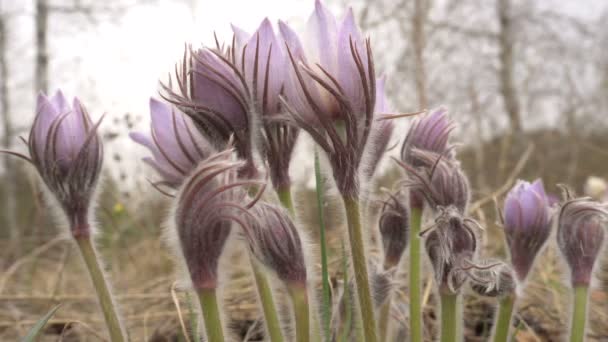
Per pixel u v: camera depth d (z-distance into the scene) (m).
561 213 0.28
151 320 0.43
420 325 0.29
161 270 0.56
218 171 0.23
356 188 0.25
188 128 0.27
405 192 0.30
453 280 0.26
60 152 0.25
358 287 0.25
